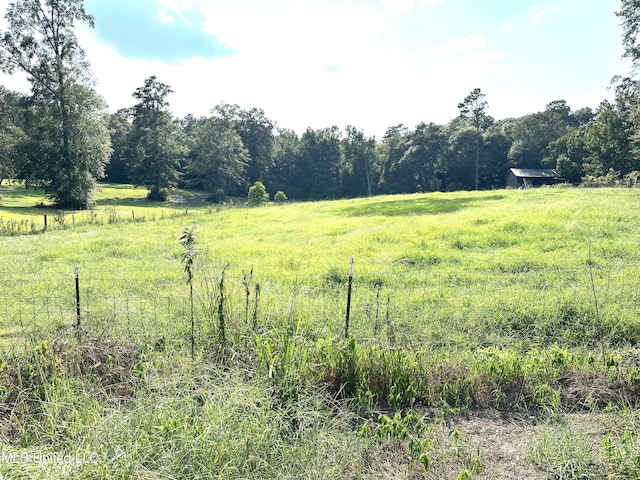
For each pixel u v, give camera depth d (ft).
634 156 167.02
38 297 31.27
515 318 24.61
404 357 17.48
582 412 15.72
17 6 127.95
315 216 77.51
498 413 15.94
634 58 102.32
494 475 12.53
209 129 220.64
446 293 29.40
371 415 15.46
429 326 23.57
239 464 11.88
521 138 232.53
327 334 19.31
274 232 60.75
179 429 12.43
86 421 13.37
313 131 273.33
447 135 245.04
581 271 32.99
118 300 29.68
